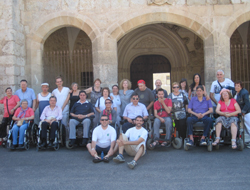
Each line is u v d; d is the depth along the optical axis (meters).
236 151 5.82
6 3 8.13
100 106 6.57
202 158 5.26
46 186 3.88
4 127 6.98
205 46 8.45
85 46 13.23
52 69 10.91
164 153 5.78
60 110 6.55
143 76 14.80
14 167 4.92
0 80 8.20
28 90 7.37
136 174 4.34
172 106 6.45
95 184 3.91
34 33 8.77
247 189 3.59
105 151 5.52
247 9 8.31
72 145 6.44
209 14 8.35
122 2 8.47
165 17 8.43
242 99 6.22
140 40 14.12
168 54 14.12
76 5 8.60
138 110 6.35
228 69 8.38
